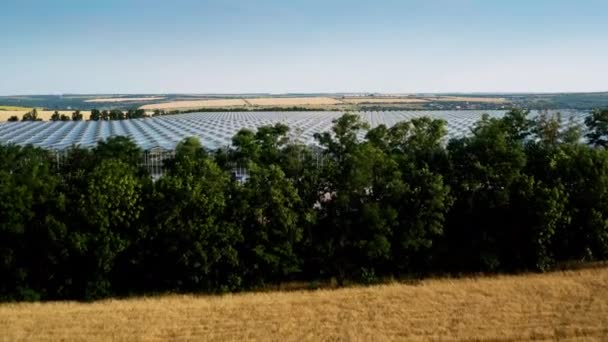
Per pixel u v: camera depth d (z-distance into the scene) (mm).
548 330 31641
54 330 32750
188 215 40562
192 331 32594
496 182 44719
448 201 44188
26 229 40031
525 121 50781
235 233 40688
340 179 43469
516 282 41094
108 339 31422
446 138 82500
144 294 41188
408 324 33156
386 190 43812
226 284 41500
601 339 30562
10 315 35469
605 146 53781
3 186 39812
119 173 40938
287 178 44125
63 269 40719
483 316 34156
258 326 33281
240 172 51031
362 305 36719
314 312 35562
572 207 44875
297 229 41969
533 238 44000
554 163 45219
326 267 43656
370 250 42188
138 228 40250
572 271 43906
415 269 45375
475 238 44906
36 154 47000
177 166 42438
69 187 41406
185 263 39938
